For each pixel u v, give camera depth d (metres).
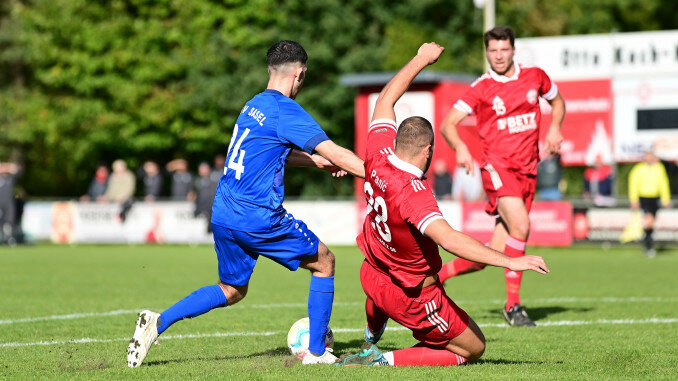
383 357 19.09
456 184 75.31
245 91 105.56
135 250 67.94
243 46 109.44
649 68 75.62
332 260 19.61
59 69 109.88
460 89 80.06
